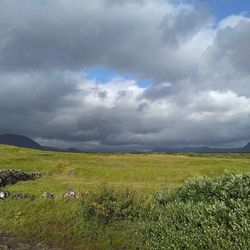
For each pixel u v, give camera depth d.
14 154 103.81
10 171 50.09
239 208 20.27
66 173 62.88
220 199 23.81
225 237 20.11
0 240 30.38
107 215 30.06
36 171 63.31
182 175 58.16
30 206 34.44
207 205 22.77
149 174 58.25
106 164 78.00
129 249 27.31
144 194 33.69
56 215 32.62
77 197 35.06
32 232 31.31
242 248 18.80
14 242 30.11
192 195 26.08
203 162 85.75
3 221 33.00
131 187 40.09
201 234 21.31
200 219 22.19
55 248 29.12
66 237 30.06
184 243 22.06
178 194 27.80
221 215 21.31
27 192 40.41
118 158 96.75
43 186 44.84
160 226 24.81
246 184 22.78
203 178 27.42
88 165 71.12
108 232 29.14
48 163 71.06
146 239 26.50
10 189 42.75
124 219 30.12
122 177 57.44
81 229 30.17
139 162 87.88
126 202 30.89
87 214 30.88
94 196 31.78
